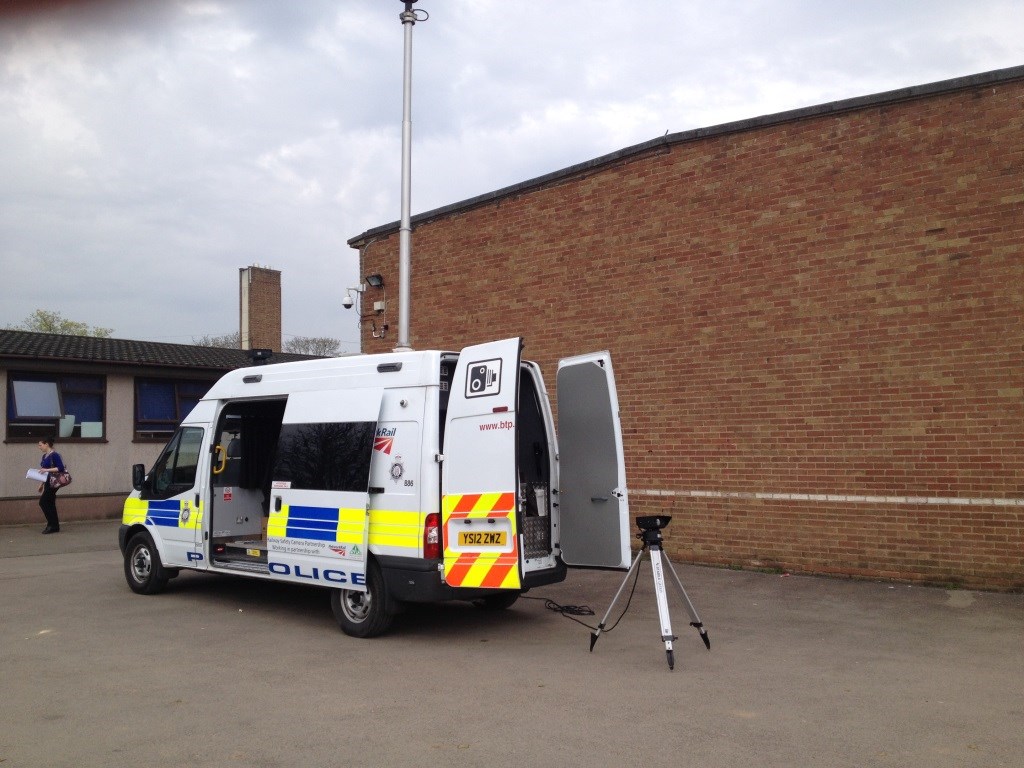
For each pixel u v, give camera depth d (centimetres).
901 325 999
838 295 1048
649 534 704
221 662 706
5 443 1941
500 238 1436
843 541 1029
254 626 852
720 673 652
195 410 1024
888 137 1021
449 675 657
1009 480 921
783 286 1094
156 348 2469
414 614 898
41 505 1788
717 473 1142
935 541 963
